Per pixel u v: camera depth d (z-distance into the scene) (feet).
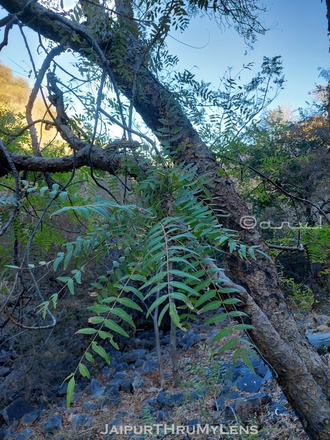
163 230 1.94
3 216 3.87
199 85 4.91
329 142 16.62
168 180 2.53
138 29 4.34
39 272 16.28
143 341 24.44
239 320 3.41
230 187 4.80
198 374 8.94
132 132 3.11
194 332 23.84
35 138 5.52
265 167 7.74
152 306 1.43
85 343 20.54
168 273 1.55
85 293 17.90
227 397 9.12
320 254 6.82
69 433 15.66
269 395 10.62
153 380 19.75
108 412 17.01
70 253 2.04
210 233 2.19
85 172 5.29
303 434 8.38
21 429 17.49
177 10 3.99
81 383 20.48
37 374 18.75
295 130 17.85
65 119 5.10
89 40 3.82
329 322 15.89
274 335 3.50
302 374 3.74
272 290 4.61
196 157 4.74
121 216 2.20
